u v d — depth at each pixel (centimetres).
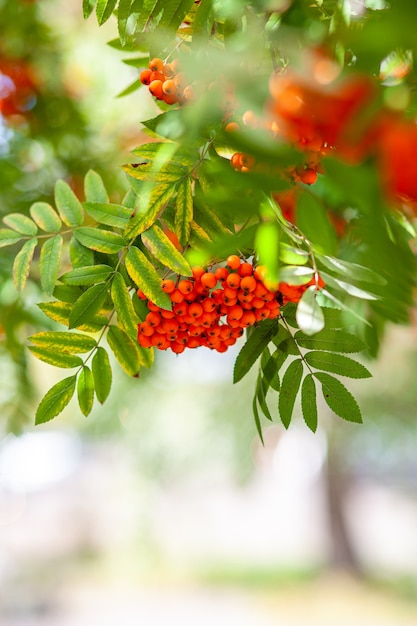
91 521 600
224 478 416
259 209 62
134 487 380
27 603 414
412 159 44
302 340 77
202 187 72
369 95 47
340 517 511
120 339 79
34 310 112
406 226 74
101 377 79
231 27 69
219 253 62
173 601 431
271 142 55
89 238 77
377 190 48
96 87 138
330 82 49
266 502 707
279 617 402
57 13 138
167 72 73
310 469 627
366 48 46
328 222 61
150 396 328
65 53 132
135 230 75
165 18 74
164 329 75
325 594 450
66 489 682
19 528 614
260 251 62
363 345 76
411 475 729
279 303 73
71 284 76
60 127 125
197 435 354
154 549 423
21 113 123
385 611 412
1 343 116
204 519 629
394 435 395
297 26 65
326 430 394
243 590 461
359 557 511
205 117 64
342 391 76
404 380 346
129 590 453
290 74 53
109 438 355
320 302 79
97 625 375
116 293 76
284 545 583
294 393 77
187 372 333
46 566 507
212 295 73
